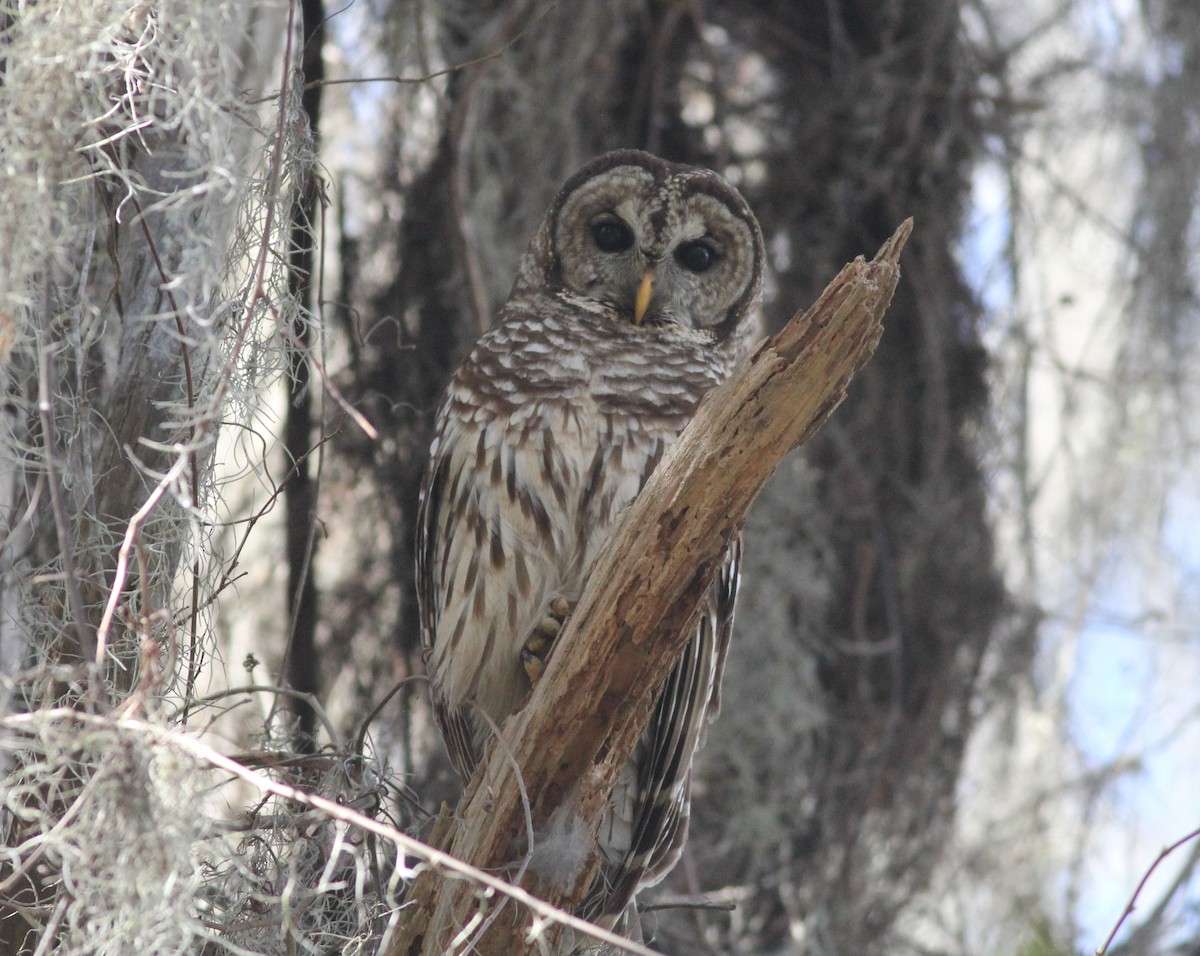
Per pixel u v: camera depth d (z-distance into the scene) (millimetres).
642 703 6230
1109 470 13203
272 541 11234
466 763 8516
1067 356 13898
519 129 11430
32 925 5992
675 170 8961
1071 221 13352
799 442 5969
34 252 5500
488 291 11211
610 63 11867
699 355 8633
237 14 6387
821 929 11242
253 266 6242
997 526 12945
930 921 12281
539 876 6184
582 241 8844
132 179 6465
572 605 7910
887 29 12922
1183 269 13047
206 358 6281
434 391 11289
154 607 6270
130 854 5211
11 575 6414
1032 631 12516
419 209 11438
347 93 11438
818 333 5859
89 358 6695
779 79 12984
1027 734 12992
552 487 7953
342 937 6246
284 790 5266
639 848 8125
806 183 12711
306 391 8305
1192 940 11383
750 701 11539
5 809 6422
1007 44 13633
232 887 6383
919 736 12039
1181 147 13109
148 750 5262
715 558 6055
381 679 11039
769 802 11453
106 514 6461
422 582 8586
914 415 12586
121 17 5539
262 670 10477
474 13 11664
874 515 12195
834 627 12156
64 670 5480
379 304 11398
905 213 12727
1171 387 13164
